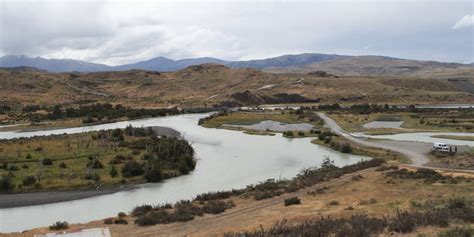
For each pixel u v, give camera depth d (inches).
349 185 2155.5
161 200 2102.6
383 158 3203.7
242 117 6117.1
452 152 3243.1
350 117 6156.5
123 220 1581.0
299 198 1904.5
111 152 3129.9
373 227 1031.6
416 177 2229.3
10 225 1717.5
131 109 7317.9
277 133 4805.6
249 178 2620.6
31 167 2657.5
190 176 2699.3
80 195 2207.2
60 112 6628.9
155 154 3029.0
